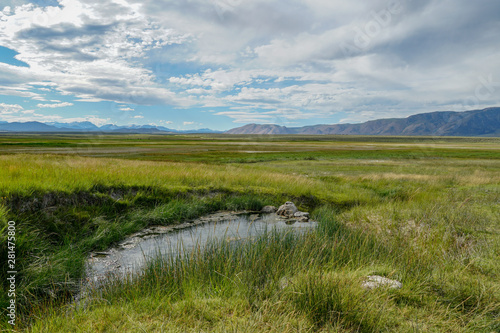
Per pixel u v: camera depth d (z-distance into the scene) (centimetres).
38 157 2177
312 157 4862
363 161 4225
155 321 380
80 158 2366
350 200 1491
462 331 364
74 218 888
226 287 475
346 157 5003
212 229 1020
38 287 554
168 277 539
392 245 707
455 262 579
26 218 756
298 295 422
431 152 6309
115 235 891
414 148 8362
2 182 847
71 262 666
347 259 625
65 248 732
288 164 3653
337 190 1700
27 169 1154
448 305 412
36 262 615
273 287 459
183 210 1173
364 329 364
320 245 679
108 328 367
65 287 571
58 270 618
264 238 757
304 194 1510
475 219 906
